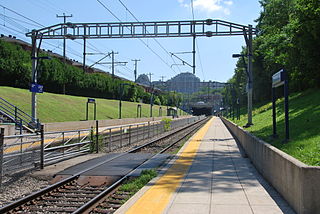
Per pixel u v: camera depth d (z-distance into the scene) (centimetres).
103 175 1158
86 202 868
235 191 850
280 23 3344
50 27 2933
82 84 7100
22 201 830
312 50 2356
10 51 5194
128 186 984
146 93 10969
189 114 13300
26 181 1104
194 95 13975
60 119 4381
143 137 2906
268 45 3259
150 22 2927
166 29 2923
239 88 8175
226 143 2275
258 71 6047
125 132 2392
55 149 1542
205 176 1071
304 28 2288
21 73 5241
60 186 1016
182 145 2222
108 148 2058
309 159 805
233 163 1363
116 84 8656
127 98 9444
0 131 1055
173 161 1430
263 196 793
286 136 1152
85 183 1088
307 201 604
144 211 684
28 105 4284
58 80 6231
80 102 5941
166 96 12888
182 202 750
